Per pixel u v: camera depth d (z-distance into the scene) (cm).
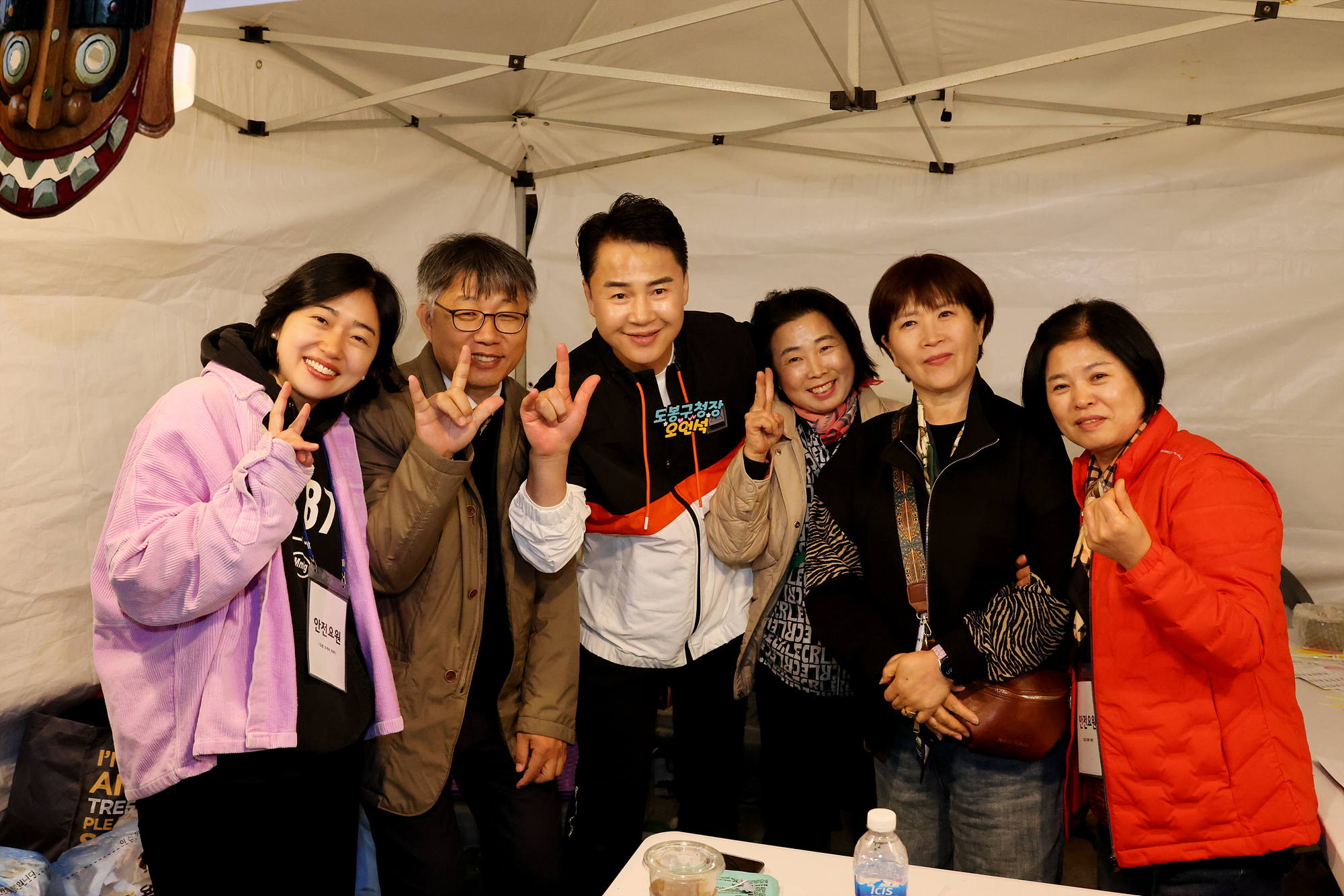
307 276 177
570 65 250
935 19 267
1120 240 322
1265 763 160
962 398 200
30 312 221
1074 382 180
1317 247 304
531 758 213
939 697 181
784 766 237
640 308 206
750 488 210
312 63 285
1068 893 137
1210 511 164
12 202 135
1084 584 177
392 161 321
